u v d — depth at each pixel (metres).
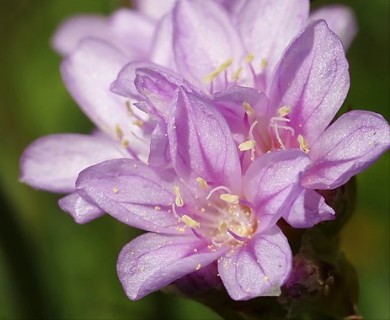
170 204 0.07
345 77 0.07
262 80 0.07
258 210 0.07
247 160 0.07
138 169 0.07
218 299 0.07
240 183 0.07
